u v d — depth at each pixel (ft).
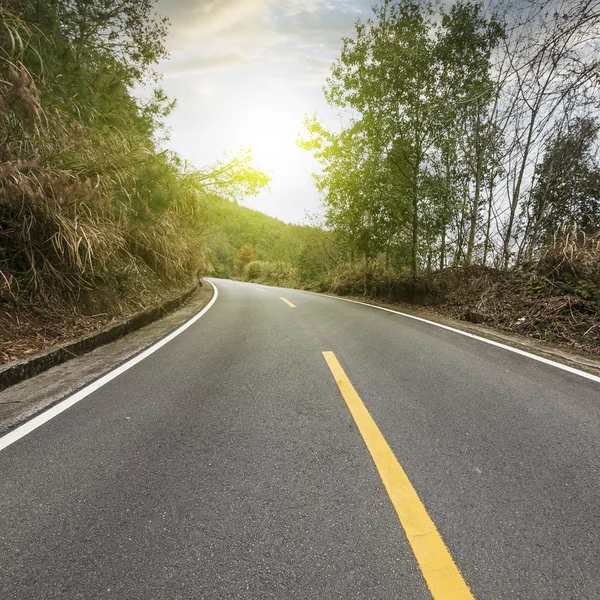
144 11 24.25
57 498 6.30
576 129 25.09
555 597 4.42
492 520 5.68
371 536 5.37
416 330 20.81
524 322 20.40
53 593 4.50
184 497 6.28
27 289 16.92
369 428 8.66
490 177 32.07
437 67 31.55
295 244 101.71
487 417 9.27
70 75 18.37
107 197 20.29
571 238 22.70
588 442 8.04
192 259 45.57
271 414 9.52
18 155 16.28
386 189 33.22
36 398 10.85
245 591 4.53
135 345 17.39
